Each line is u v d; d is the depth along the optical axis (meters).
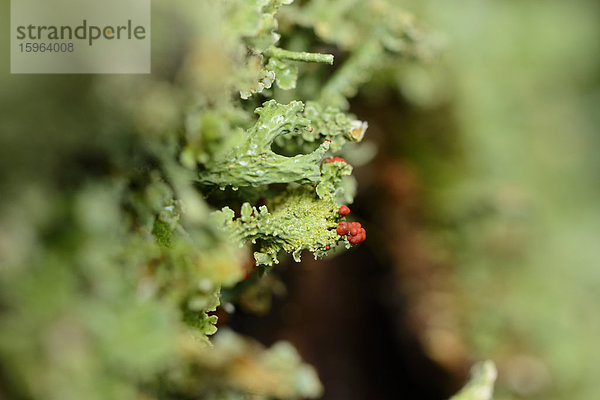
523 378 0.40
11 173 0.16
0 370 0.16
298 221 0.18
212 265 0.17
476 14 0.46
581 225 0.45
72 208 0.16
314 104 0.18
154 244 0.17
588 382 0.40
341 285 0.47
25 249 0.16
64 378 0.16
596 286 0.43
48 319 0.16
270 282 0.21
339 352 0.46
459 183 0.45
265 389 0.19
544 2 0.50
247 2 0.17
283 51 0.18
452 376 0.41
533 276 0.43
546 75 0.48
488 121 0.45
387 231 0.45
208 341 0.18
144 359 0.16
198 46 0.17
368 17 0.21
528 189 0.45
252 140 0.17
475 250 0.44
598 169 0.47
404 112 0.43
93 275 0.16
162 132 0.17
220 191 0.18
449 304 0.43
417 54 0.22
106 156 0.17
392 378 0.47
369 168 0.43
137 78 0.16
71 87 0.16
